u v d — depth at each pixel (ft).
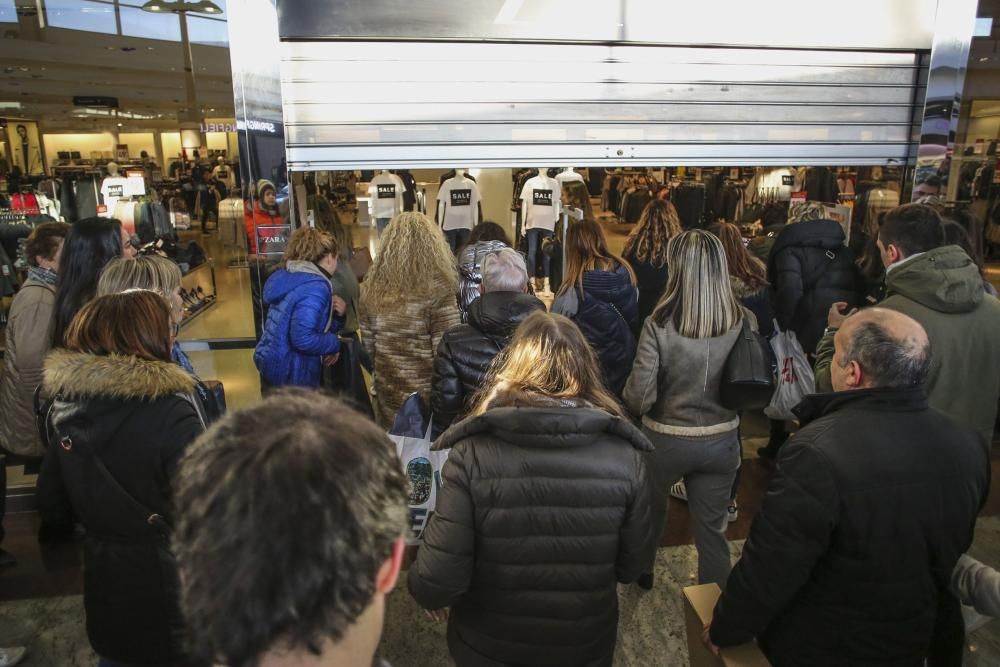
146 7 12.19
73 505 5.61
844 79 12.62
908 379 4.90
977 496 4.99
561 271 20.79
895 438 4.79
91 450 5.39
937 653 5.40
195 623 2.21
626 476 5.16
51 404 5.91
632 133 12.15
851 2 12.24
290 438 2.35
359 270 16.62
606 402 5.51
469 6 11.15
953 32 12.54
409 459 8.60
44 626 9.08
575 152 12.05
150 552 5.59
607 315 10.37
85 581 5.82
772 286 12.00
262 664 2.20
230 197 12.74
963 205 13.74
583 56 11.73
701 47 12.05
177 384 5.59
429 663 8.44
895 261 7.63
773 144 12.66
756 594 5.01
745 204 22.66
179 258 14.33
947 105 12.85
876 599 4.87
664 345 7.83
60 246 10.51
